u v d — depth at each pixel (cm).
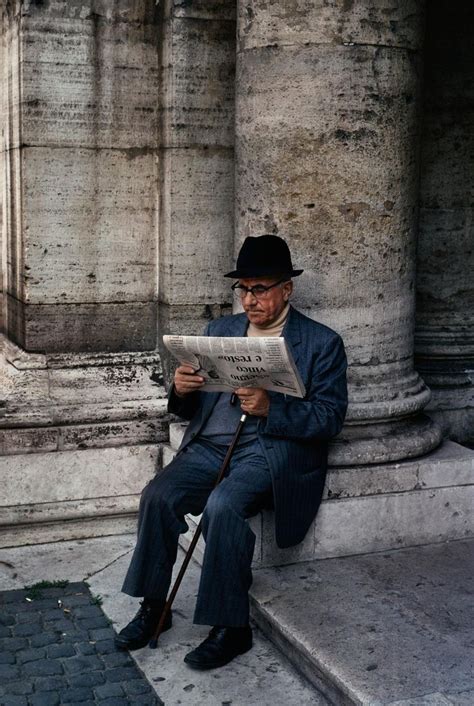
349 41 438
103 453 512
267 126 448
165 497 407
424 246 583
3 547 503
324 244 449
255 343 371
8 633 414
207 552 388
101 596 450
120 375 534
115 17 515
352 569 445
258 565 443
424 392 496
